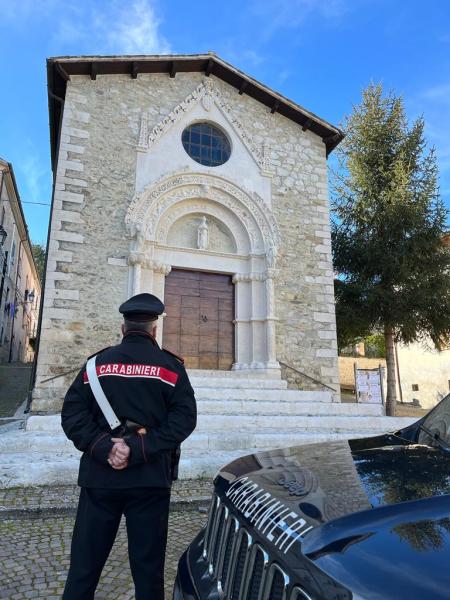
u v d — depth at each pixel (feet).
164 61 40.11
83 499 7.94
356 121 54.90
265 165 42.86
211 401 29.50
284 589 4.92
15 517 15.02
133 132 38.96
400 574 4.21
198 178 40.04
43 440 21.47
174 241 39.96
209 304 40.50
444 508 5.30
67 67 37.50
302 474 7.11
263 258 41.04
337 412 31.68
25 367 72.23
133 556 7.65
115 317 34.83
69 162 36.11
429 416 9.80
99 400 7.97
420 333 50.31
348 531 4.98
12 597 9.87
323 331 41.06
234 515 6.67
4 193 69.56
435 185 49.29
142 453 7.53
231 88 44.04
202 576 6.88
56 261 34.14
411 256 47.57
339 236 52.60
